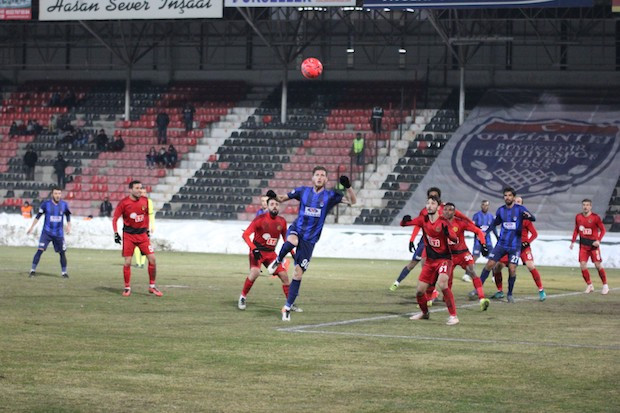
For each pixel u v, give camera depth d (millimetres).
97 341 18156
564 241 58125
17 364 15289
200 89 88438
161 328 20484
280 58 80125
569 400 13117
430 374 15109
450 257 22844
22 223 62938
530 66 84375
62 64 92312
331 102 84312
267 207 25531
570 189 72750
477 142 78250
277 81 88250
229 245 60219
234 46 87125
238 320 22422
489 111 81562
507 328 21844
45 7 71062
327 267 47625
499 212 30188
